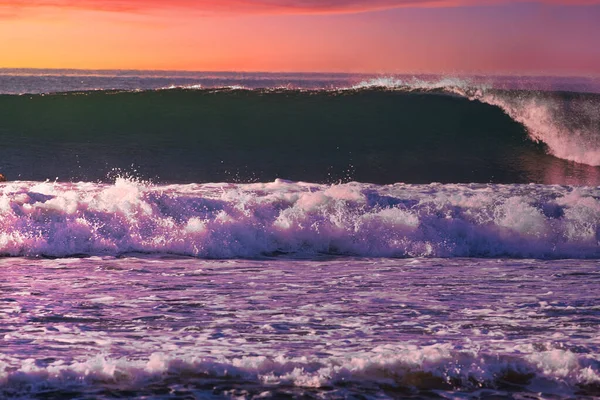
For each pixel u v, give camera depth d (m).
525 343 4.76
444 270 8.21
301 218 9.87
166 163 20.23
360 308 5.95
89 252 8.95
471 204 11.06
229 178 19.22
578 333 5.09
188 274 7.68
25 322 5.31
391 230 9.80
